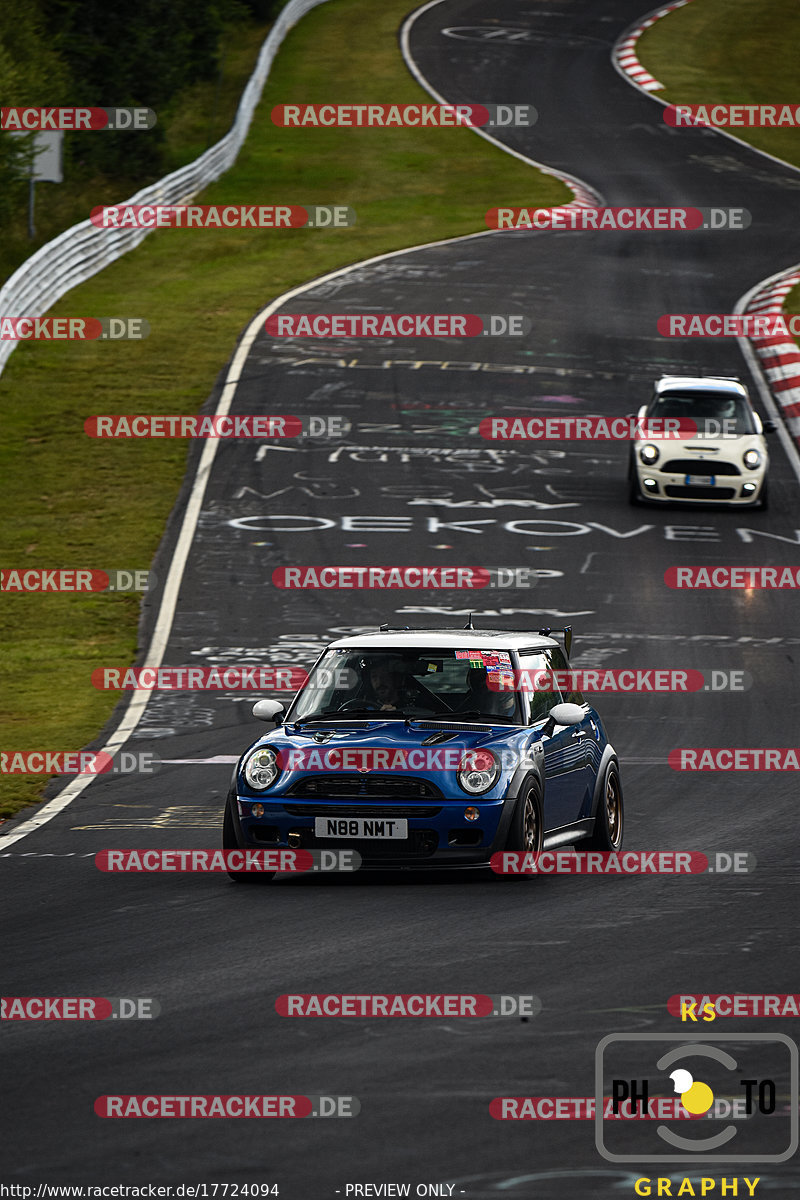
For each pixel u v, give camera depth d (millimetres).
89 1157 20984
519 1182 20031
